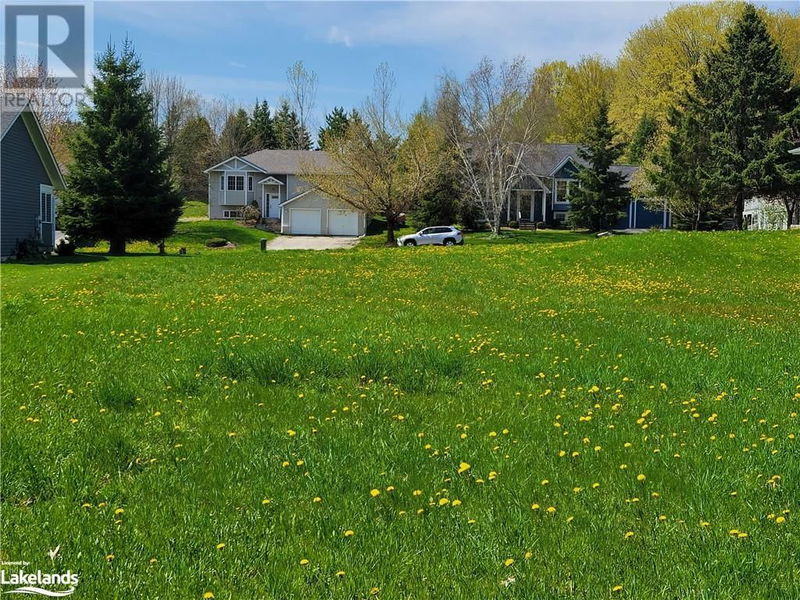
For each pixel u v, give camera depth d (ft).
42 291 57.88
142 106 129.39
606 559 13.94
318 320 42.60
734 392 26.66
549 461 19.26
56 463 18.92
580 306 53.26
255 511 16.28
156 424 22.39
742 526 15.29
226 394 25.98
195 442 20.84
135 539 14.90
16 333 36.81
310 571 13.60
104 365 29.96
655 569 13.51
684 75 216.13
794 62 200.13
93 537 14.94
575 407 24.66
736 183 140.67
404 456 19.43
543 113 176.76
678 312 51.37
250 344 34.09
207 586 13.11
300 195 192.24
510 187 175.32
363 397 25.54
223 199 217.15
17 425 21.94
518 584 13.04
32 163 109.09
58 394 25.79
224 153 282.97
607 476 18.25
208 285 62.39
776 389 27.04
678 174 148.87
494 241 162.30
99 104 128.06
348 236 192.34
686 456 19.44
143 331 38.11
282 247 163.63
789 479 17.48
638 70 244.42
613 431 21.81
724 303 58.08
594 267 82.28
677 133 152.25
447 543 14.69
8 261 98.73
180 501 16.79
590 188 183.11
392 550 14.43
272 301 52.42
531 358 32.45
